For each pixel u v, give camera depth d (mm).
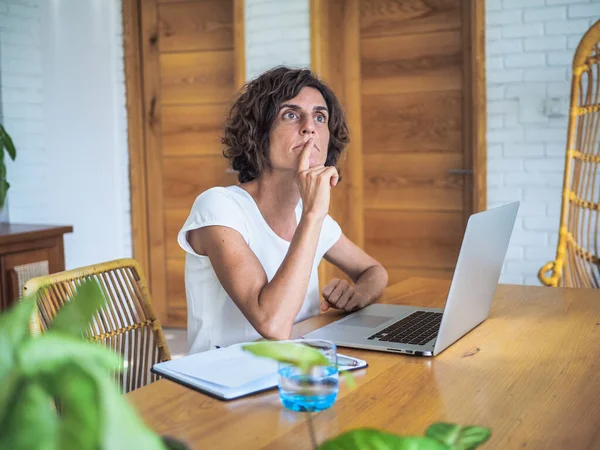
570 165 2689
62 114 4266
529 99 3387
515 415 948
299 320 1732
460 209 3734
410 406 988
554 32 3318
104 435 255
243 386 1048
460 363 1201
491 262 1428
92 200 4312
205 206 1553
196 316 1610
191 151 4270
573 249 2650
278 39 3857
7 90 4051
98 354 297
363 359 1238
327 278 3869
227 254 1484
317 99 1610
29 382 281
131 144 4273
